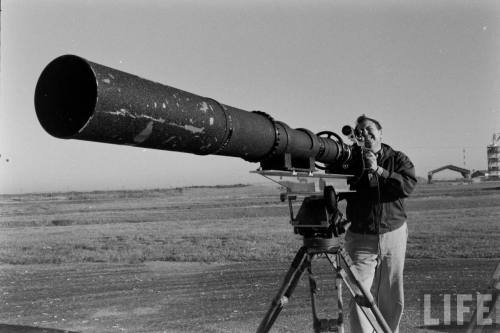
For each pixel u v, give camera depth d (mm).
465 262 10203
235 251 13172
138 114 1519
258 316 6586
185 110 1738
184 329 6039
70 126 1443
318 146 3100
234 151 2260
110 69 1460
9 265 11945
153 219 21234
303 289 8234
